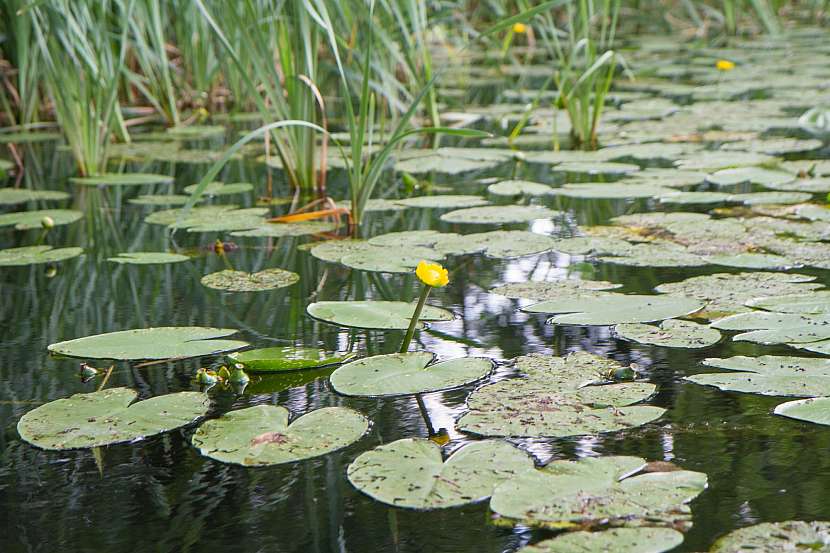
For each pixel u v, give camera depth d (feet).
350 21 11.35
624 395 4.68
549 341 5.58
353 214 8.80
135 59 17.40
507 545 3.44
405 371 5.12
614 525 3.48
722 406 4.60
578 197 9.41
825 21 28.96
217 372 5.34
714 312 5.83
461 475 3.89
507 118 15.03
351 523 3.67
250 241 8.39
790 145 11.46
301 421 4.52
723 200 8.91
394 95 13.87
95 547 3.60
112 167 12.16
